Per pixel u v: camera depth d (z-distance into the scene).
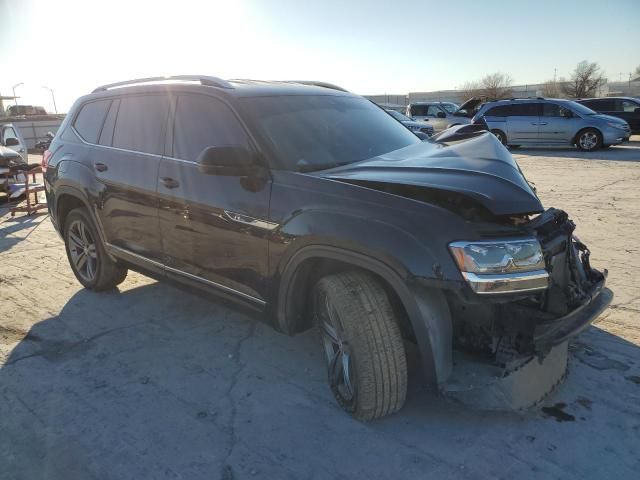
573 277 3.15
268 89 3.90
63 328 4.37
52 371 3.67
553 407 3.09
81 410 3.20
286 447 2.83
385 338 2.79
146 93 4.30
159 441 2.90
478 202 2.61
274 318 3.31
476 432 2.90
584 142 17.78
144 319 4.52
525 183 2.93
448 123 22.28
